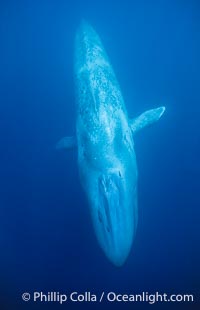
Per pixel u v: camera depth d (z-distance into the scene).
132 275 13.18
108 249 9.27
